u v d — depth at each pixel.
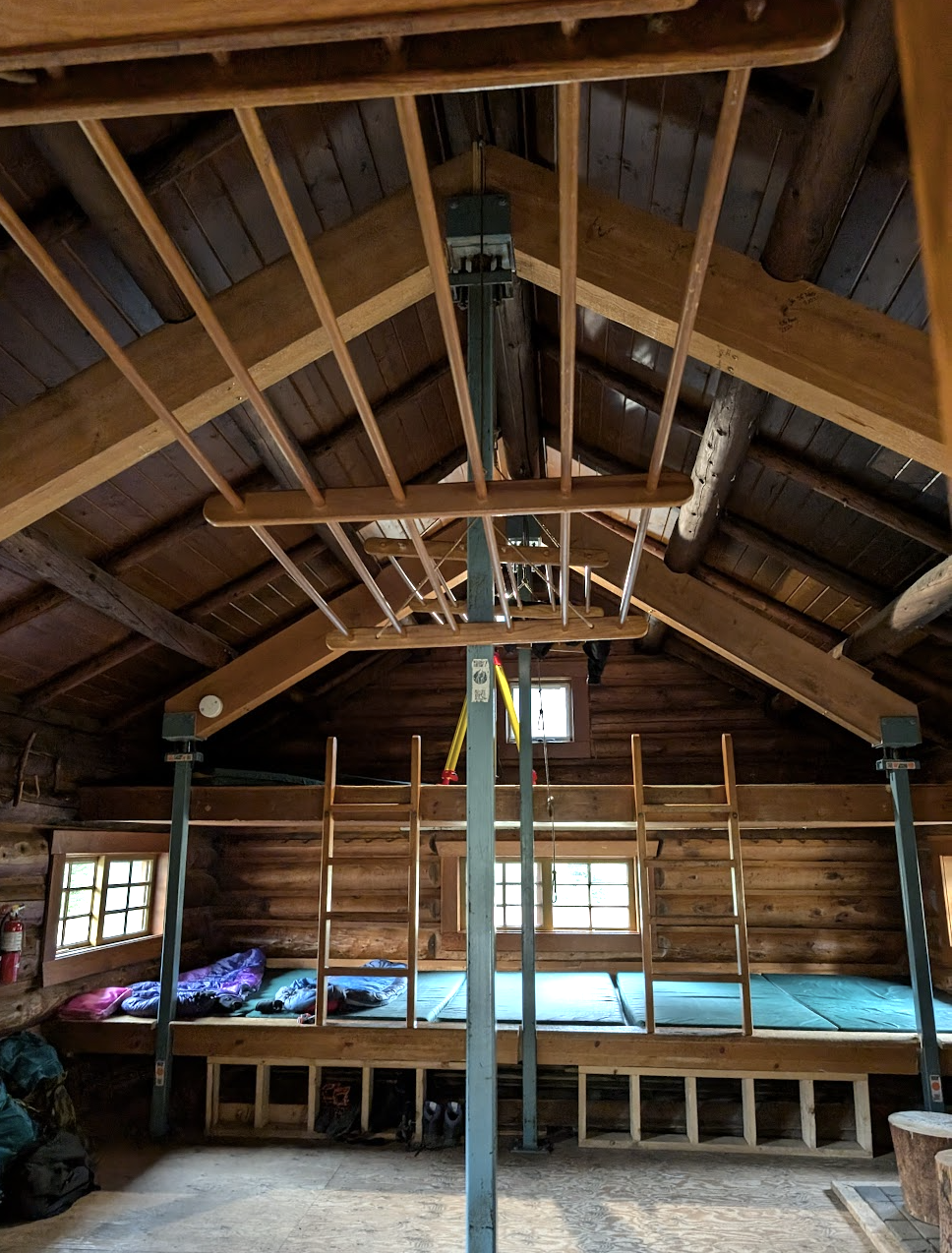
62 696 5.77
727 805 5.29
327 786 5.52
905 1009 5.71
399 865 7.53
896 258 2.92
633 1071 5.07
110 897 6.43
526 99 3.26
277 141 3.14
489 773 3.10
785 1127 5.15
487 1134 2.83
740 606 5.48
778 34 0.95
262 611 6.29
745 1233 3.89
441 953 7.30
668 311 2.72
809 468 4.16
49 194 2.82
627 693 7.80
